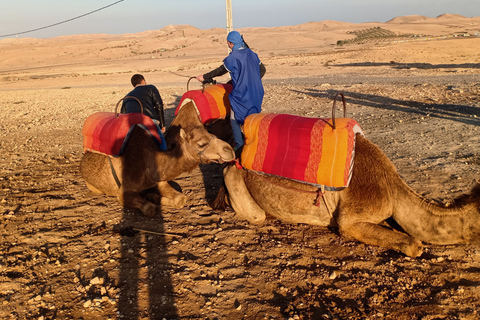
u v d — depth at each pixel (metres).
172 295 4.29
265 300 4.19
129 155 6.17
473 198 4.19
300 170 4.80
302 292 4.28
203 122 6.88
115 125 6.34
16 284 4.57
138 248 5.29
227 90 7.25
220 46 136.12
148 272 4.73
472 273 4.34
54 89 33.91
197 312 4.04
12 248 5.43
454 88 15.84
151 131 6.31
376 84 19.59
